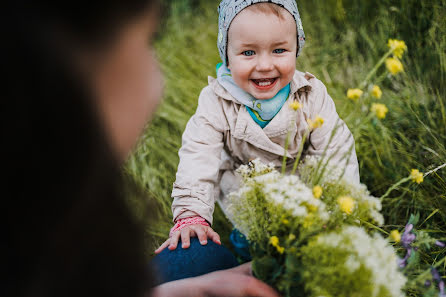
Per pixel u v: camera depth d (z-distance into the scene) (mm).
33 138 458
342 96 2238
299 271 853
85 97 489
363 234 876
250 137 1503
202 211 1399
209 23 3453
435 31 2254
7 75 448
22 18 458
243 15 1377
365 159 1856
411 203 1631
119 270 577
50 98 459
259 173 1087
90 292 553
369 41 2531
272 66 1386
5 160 458
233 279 936
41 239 495
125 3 524
